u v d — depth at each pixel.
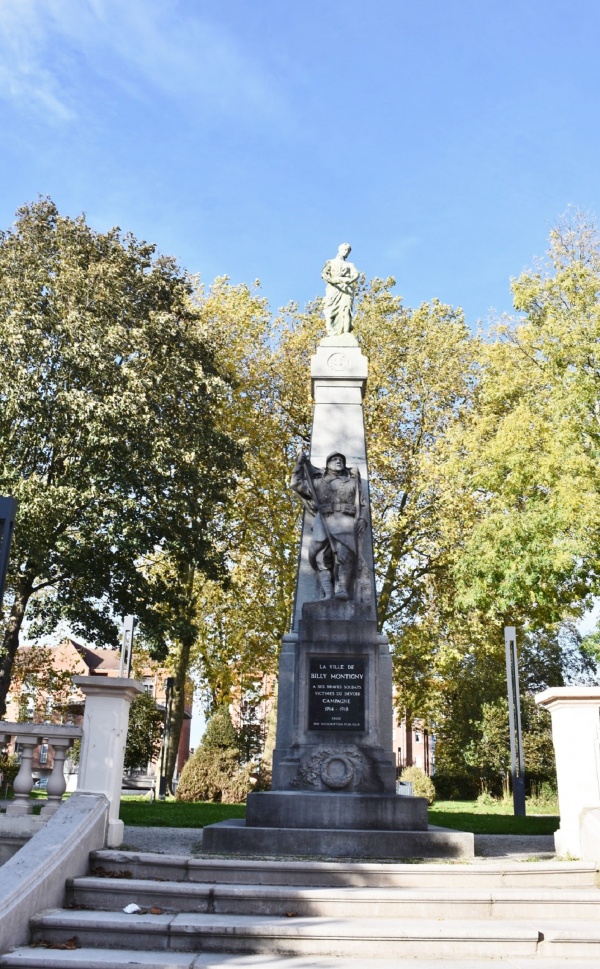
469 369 28.88
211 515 26.47
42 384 21.86
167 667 30.33
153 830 11.52
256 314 30.41
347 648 11.57
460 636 28.25
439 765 38.62
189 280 31.12
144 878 7.88
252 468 29.05
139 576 23.11
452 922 6.93
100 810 8.53
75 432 22.02
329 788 10.73
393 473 28.69
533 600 21.12
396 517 27.72
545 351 21.72
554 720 9.84
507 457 21.36
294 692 11.70
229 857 8.66
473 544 22.06
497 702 36.09
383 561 28.36
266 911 7.16
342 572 12.30
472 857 9.31
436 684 29.67
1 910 6.30
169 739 28.53
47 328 22.19
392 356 29.06
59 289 23.53
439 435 28.45
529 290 22.70
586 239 23.67
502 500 21.86
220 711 30.08
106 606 23.84
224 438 25.41
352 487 12.90
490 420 23.81
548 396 22.31
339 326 14.83
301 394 29.06
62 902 7.29
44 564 21.39
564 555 19.25
